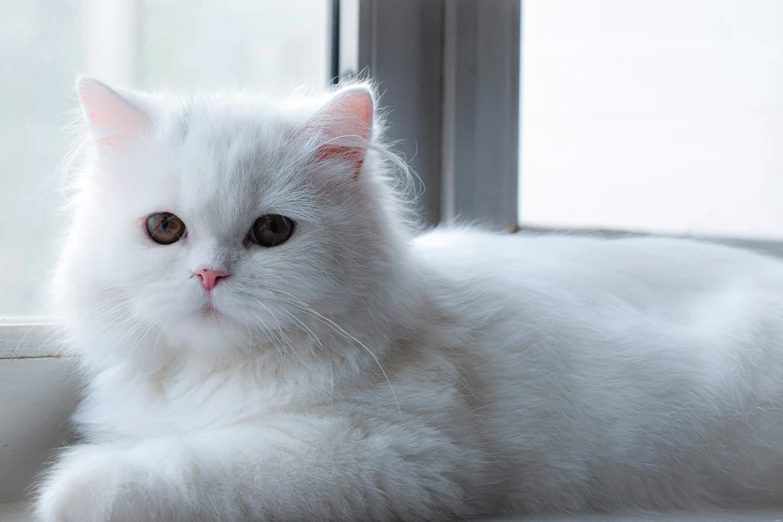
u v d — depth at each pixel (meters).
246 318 0.58
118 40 0.73
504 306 0.64
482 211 0.80
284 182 0.60
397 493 0.57
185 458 0.55
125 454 0.56
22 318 0.66
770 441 0.66
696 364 0.66
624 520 0.61
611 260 0.70
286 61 0.78
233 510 0.54
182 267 0.58
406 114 0.78
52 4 0.70
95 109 0.61
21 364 0.64
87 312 0.60
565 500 0.63
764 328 0.67
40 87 0.70
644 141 0.86
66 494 0.53
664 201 0.87
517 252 0.69
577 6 0.83
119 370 0.62
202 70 0.76
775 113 0.91
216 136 0.60
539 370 0.63
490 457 0.61
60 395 0.65
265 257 0.59
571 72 0.83
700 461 0.65
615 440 0.64
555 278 0.67
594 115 0.85
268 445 0.56
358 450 0.57
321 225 0.60
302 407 0.59
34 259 0.69
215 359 0.60
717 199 0.89
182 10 0.75
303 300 0.59
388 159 0.70
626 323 0.66
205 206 0.58
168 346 0.60
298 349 0.60
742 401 0.66
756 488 0.66
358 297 0.60
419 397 0.60
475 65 0.79
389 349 0.61
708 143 0.88
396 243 0.63
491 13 0.79
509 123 0.81
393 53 0.77
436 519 0.58
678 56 0.87
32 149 0.70
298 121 0.62
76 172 0.65
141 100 0.62
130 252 0.58
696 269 0.71
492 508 0.61
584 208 0.85
